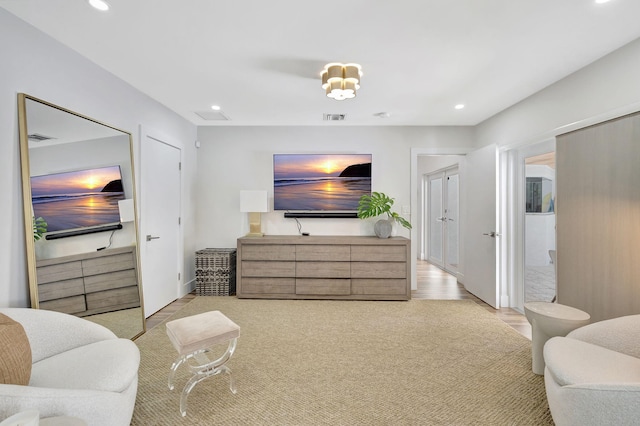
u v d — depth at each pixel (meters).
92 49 2.22
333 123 4.20
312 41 2.12
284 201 4.20
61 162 2.10
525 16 1.82
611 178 2.21
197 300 3.74
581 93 2.48
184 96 3.17
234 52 2.27
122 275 2.60
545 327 1.96
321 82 2.79
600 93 2.31
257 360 2.26
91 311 2.28
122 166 2.69
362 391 1.87
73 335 1.66
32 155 1.89
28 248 1.86
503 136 3.60
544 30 1.96
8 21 1.78
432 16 1.83
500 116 3.66
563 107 2.67
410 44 2.15
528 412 1.68
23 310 1.59
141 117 3.05
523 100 3.23
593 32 1.98
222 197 4.38
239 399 1.79
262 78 2.72
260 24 1.92
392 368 2.15
